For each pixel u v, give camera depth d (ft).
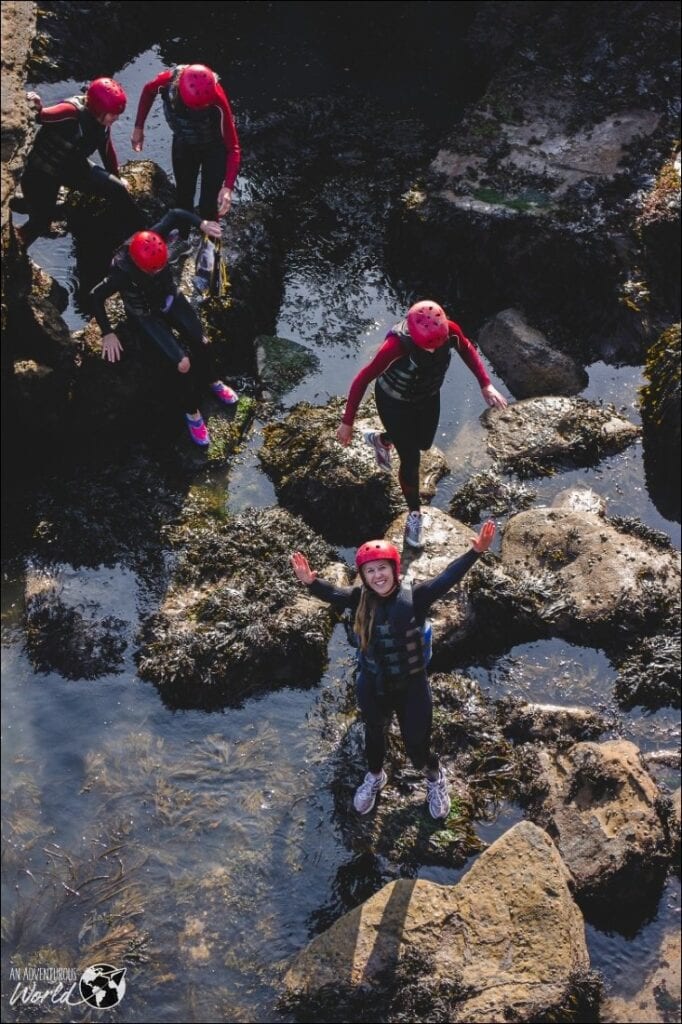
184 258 25.04
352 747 19.15
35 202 23.53
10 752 18.88
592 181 27.55
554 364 25.04
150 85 23.34
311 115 30.48
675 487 23.41
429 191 27.73
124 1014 16.16
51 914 17.11
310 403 24.48
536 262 26.61
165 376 23.44
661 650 20.35
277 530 21.91
